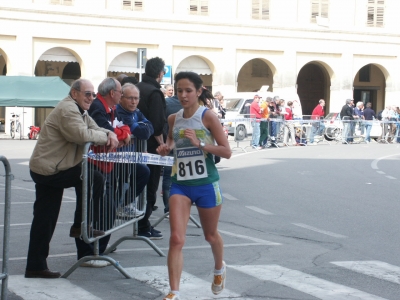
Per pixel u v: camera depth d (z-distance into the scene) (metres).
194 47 40.53
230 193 14.11
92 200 7.00
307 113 46.62
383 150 27.44
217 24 40.84
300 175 17.50
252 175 17.38
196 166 6.12
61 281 7.00
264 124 27.69
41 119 39.81
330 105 44.81
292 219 11.16
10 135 35.88
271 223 10.77
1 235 9.48
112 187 7.47
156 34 39.50
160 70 9.69
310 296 6.62
